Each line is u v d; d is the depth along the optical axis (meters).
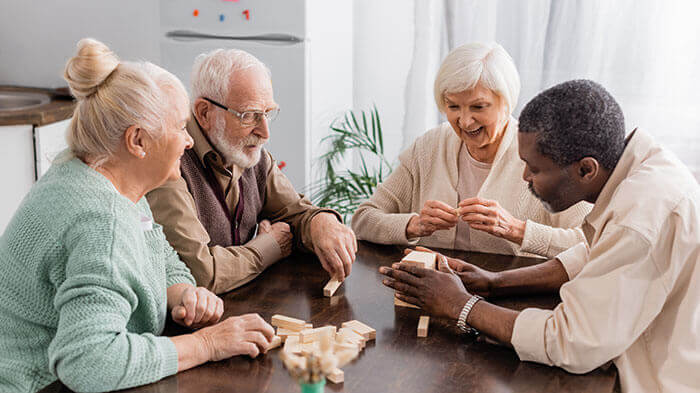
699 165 3.18
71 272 1.18
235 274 1.67
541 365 1.30
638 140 1.37
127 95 1.22
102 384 1.15
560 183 1.36
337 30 3.55
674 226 1.26
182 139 1.30
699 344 1.32
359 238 2.13
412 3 3.60
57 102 3.38
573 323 1.26
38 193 1.25
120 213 1.24
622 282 1.24
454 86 1.97
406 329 1.45
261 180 2.03
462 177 2.24
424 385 1.22
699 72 3.09
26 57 3.76
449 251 1.97
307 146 3.34
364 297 1.62
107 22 3.68
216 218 1.85
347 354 1.00
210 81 1.74
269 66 3.27
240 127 1.76
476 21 3.40
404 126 3.74
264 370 1.26
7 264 1.25
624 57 3.17
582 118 1.29
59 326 1.17
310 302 1.59
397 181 2.32
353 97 3.84
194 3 3.32
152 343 1.22
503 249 2.14
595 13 3.16
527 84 3.35
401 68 3.71
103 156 1.27
